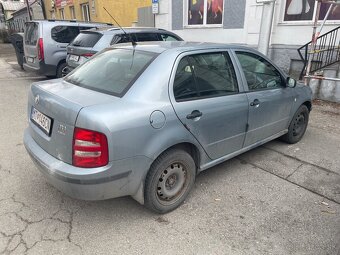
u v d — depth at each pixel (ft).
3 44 83.35
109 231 8.81
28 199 10.23
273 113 12.94
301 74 25.21
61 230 8.80
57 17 72.23
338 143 15.52
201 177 11.92
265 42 27.04
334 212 9.84
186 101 9.37
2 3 132.87
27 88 27.45
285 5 27.53
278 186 11.36
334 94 22.31
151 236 8.64
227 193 10.83
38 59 27.17
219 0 32.09
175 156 9.24
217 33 32.53
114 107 8.00
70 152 7.93
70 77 10.70
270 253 8.07
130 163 8.20
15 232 8.66
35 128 9.43
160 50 9.68
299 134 15.48
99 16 50.16
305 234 8.80
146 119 8.28
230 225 9.14
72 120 7.78
